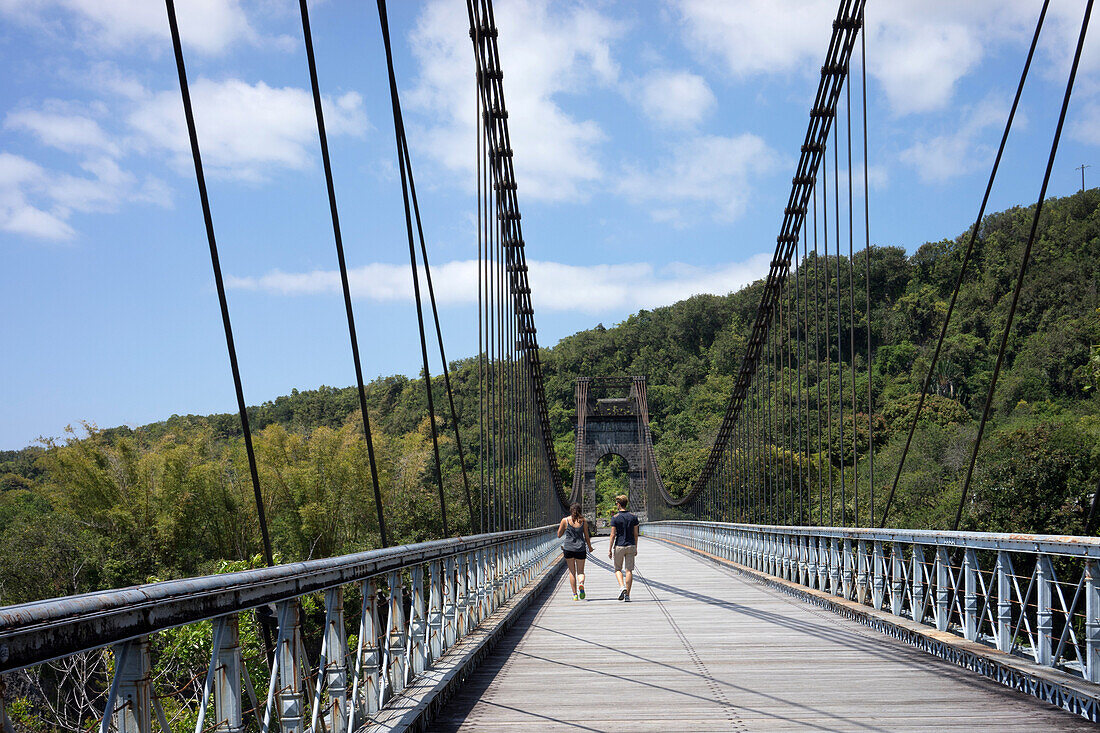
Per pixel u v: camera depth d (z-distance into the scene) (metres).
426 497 37.09
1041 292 44.31
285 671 2.87
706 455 55.28
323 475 34.44
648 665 6.15
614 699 4.98
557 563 17.50
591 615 9.39
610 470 72.00
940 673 5.72
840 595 9.80
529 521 15.04
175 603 2.13
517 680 5.60
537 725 4.37
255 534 33.91
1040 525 19.75
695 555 22.80
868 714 4.52
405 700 4.22
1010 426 31.09
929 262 63.81
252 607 2.56
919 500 28.19
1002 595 5.37
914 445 31.58
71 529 28.86
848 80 10.76
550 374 85.38
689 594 11.89
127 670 2.01
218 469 32.34
